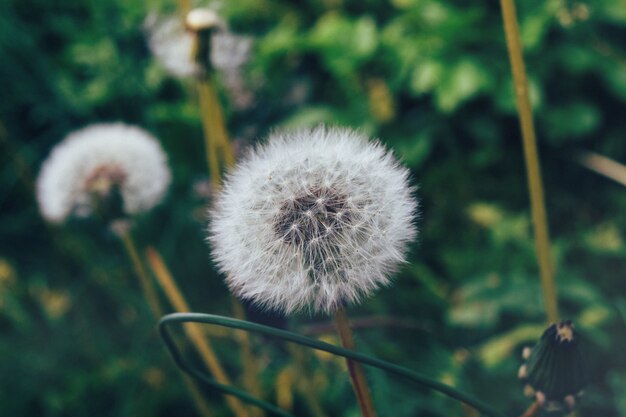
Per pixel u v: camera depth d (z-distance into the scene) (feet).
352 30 1.63
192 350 1.35
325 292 0.59
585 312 1.15
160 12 1.60
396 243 0.60
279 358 1.18
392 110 1.62
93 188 0.97
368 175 0.62
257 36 1.74
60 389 1.37
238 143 1.50
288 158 0.64
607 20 1.53
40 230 1.64
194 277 1.52
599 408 1.11
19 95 1.65
